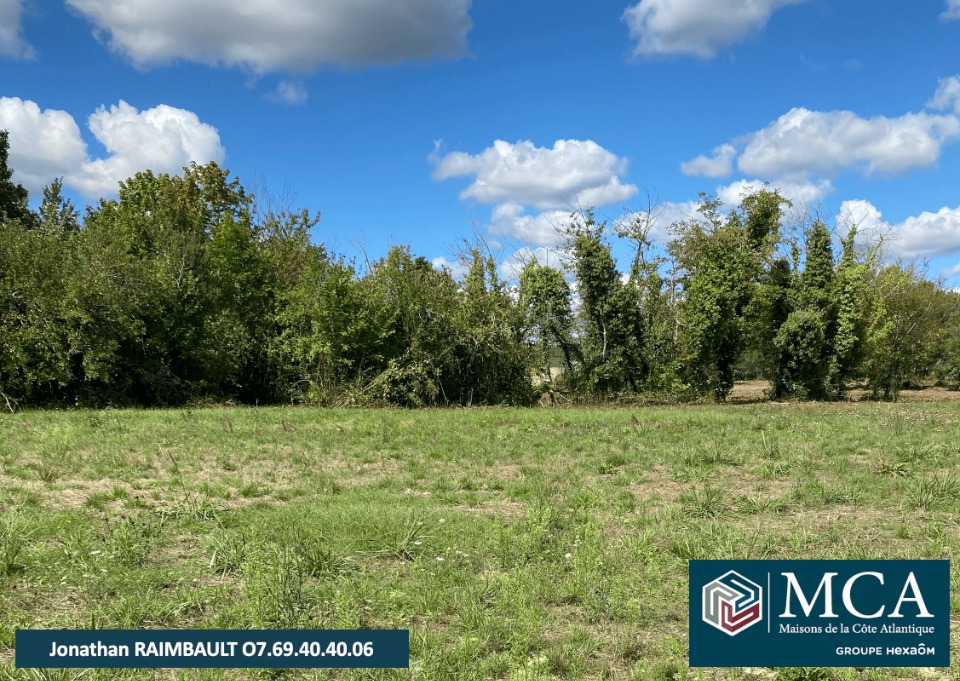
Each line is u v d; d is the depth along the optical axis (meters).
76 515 7.29
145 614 5.06
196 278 25.34
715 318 28.59
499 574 5.97
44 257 22.05
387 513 7.83
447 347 27.08
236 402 26.11
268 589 5.24
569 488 9.60
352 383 25.78
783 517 8.17
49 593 5.39
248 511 7.82
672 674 4.45
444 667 4.41
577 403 28.30
